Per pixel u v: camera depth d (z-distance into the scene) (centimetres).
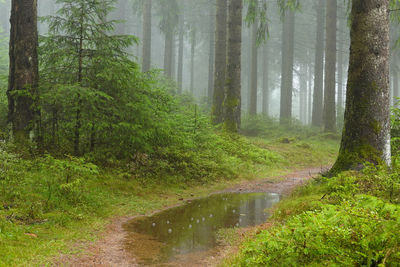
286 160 1727
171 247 549
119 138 1010
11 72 971
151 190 963
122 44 1039
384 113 834
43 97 941
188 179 1122
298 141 2314
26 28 959
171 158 1174
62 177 788
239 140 1745
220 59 2098
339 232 329
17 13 955
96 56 985
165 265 473
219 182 1180
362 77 841
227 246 552
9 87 971
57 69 1008
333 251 321
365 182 667
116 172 974
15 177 723
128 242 571
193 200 930
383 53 837
